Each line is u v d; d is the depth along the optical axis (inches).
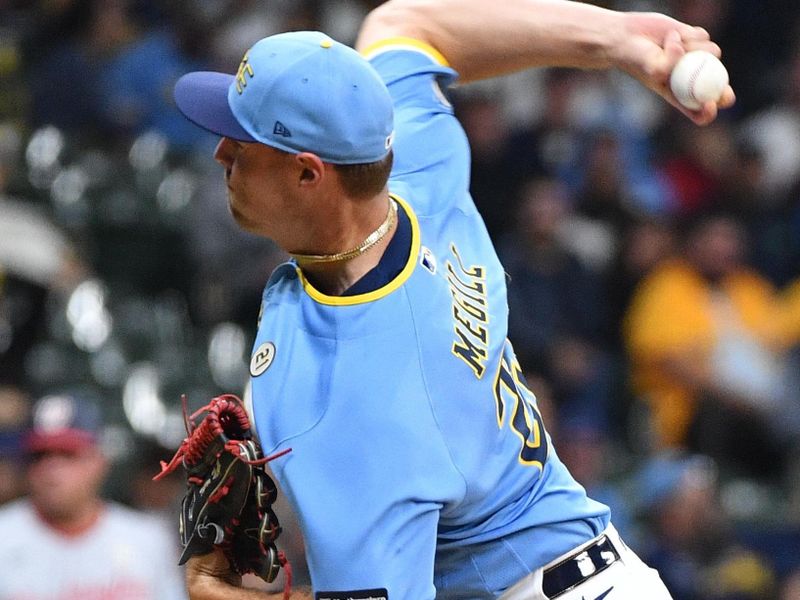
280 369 362.3
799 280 1480.1
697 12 1759.4
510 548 395.2
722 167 1596.9
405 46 433.4
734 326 1384.1
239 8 1547.7
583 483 1181.7
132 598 916.0
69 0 1477.6
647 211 1502.2
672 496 1133.7
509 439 385.4
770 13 1776.6
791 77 1689.2
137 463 1079.0
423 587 349.7
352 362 354.9
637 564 419.8
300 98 350.0
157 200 1379.2
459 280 388.5
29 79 1456.7
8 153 1370.6
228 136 358.0
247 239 1338.6
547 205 1344.7
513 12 433.4
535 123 1526.8
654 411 1354.6
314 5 1584.6
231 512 370.0
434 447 354.3
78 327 1248.8
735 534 1263.5
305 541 351.3
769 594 1173.7
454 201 407.5
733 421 1358.3
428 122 420.2
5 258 1227.9
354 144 352.5
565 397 1298.0
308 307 366.3
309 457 350.9
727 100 406.9
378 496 346.3
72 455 907.4
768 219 1523.1
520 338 1304.1
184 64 1465.3
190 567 388.5
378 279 365.4
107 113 1429.6
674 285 1378.0
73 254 1288.1
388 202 374.0
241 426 374.3
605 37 423.5
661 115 1625.2
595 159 1454.2
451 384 362.6
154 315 1314.0
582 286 1354.6
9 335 1213.7
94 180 1375.5
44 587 899.4
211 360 1283.2
